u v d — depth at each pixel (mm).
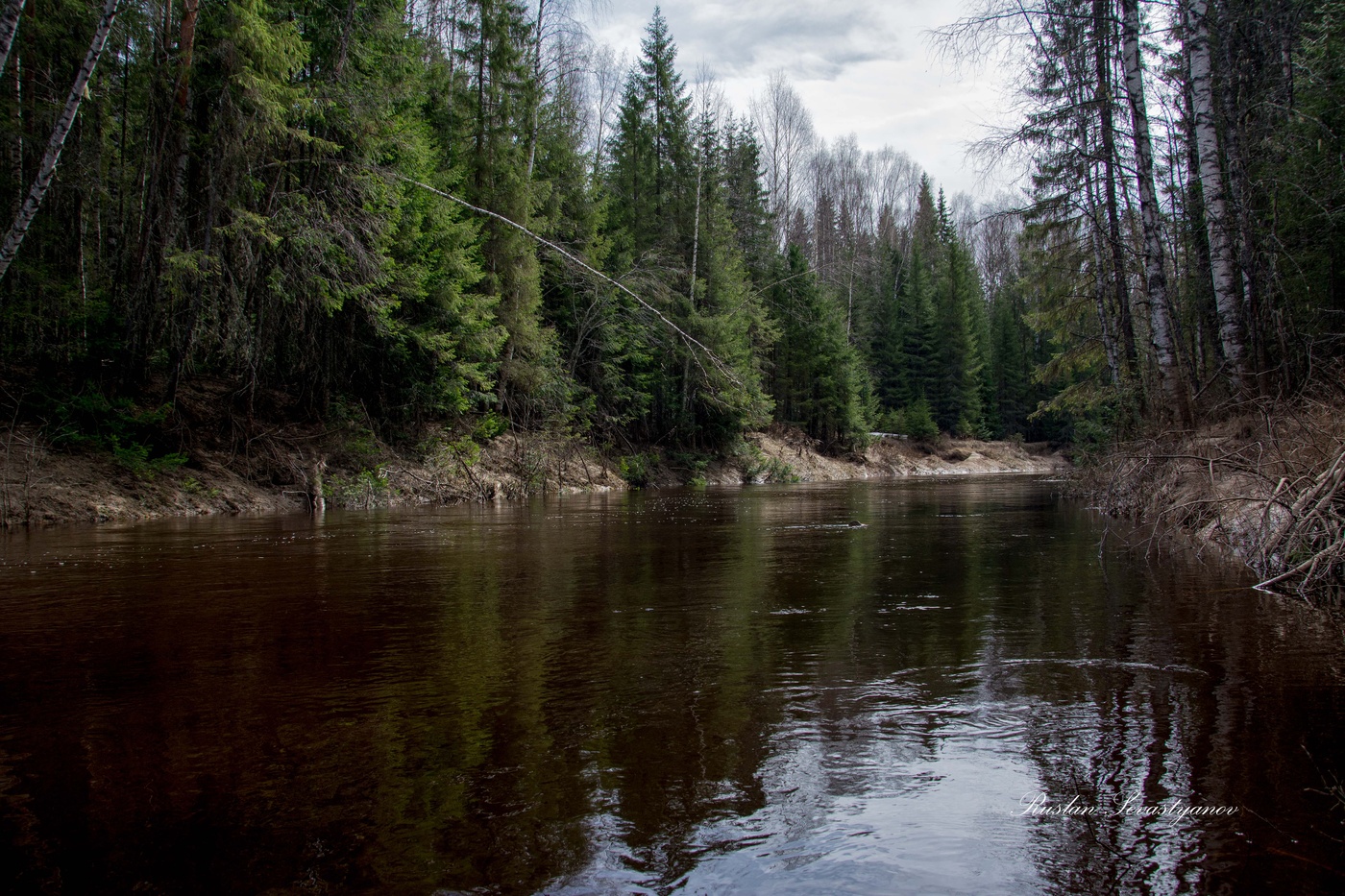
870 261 51469
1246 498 6785
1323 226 10133
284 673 3777
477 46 19812
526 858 2064
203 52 12203
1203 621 4703
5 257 5355
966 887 1921
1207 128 9922
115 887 1927
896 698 3359
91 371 12578
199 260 11930
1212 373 12547
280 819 2283
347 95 13219
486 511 13906
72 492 10812
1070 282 17547
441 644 4332
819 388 38469
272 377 15414
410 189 15398
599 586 6211
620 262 25328
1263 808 2311
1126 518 11445
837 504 15875
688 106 29875
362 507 14375
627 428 27062
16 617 5000
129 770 2635
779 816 2295
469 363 17859
